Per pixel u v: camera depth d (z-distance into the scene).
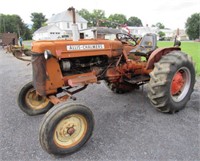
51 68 2.35
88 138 2.22
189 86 3.08
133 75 3.44
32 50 2.38
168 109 2.83
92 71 2.83
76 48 2.46
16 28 56.84
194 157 1.99
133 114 2.97
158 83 2.68
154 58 3.04
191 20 45.53
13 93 4.23
